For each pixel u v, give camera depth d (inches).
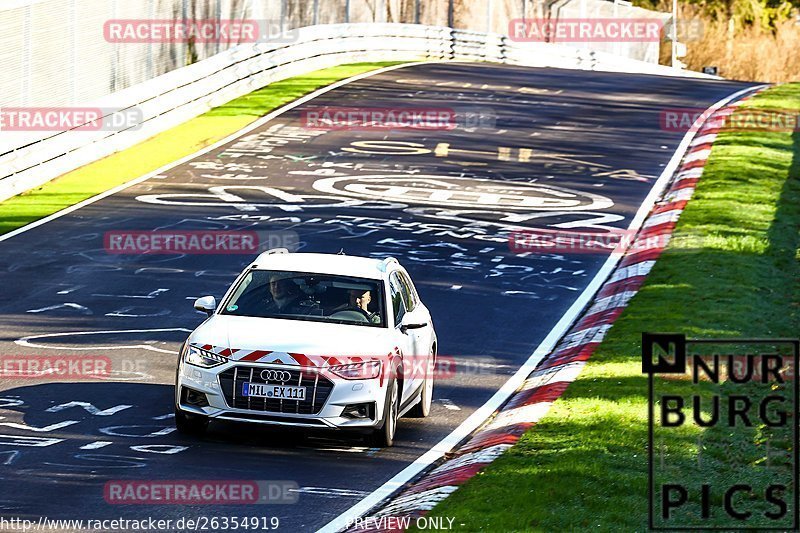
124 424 1802.4
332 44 6560.0
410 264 3090.6
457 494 1443.2
